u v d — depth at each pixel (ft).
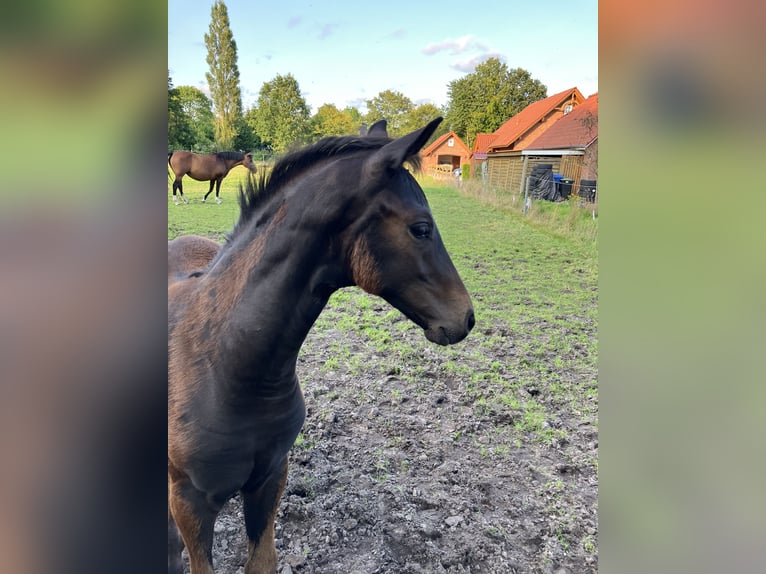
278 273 4.35
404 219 4.31
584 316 17.11
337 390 11.80
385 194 4.29
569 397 11.90
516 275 21.48
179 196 34.58
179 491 4.69
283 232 4.38
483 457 9.59
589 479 9.07
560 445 10.05
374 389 11.93
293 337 4.50
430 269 4.45
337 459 9.27
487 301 18.44
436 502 8.20
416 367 13.07
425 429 10.40
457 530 7.69
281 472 5.53
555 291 19.61
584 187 27.71
